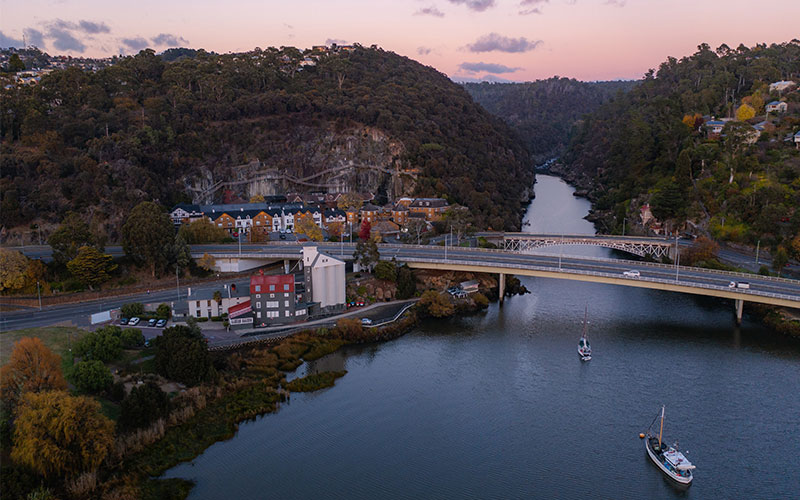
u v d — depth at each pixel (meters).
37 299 151.00
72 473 84.44
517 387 123.44
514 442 102.44
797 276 182.50
